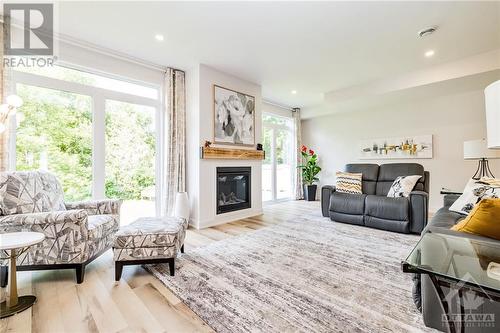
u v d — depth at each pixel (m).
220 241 2.82
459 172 4.21
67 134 2.86
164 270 2.03
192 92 3.62
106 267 2.12
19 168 2.53
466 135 4.13
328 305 1.51
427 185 3.43
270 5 2.20
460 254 1.14
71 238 1.81
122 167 3.31
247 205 4.23
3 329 1.31
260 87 4.47
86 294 1.67
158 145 3.63
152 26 2.54
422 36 2.74
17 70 2.52
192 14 2.33
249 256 2.34
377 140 5.23
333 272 1.98
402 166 3.66
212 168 3.68
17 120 2.46
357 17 2.38
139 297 1.63
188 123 3.69
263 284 1.78
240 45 2.95
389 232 3.16
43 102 2.70
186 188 3.71
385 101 4.71
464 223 1.38
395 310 1.46
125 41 2.85
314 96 5.16
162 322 1.37
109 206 2.47
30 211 1.91
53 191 2.24
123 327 1.33
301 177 6.37
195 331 1.30
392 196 3.35
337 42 2.87
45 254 1.80
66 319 1.39
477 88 3.87
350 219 3.57
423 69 3.67
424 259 1.14
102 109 3.11
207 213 3.59
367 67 3.63
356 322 1.35
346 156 5.80
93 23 2.48
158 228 2.03
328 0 2.13
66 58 2.76
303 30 2.61
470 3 2.18
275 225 3.60
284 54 3.19
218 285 1.77
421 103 4.61
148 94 3.56
